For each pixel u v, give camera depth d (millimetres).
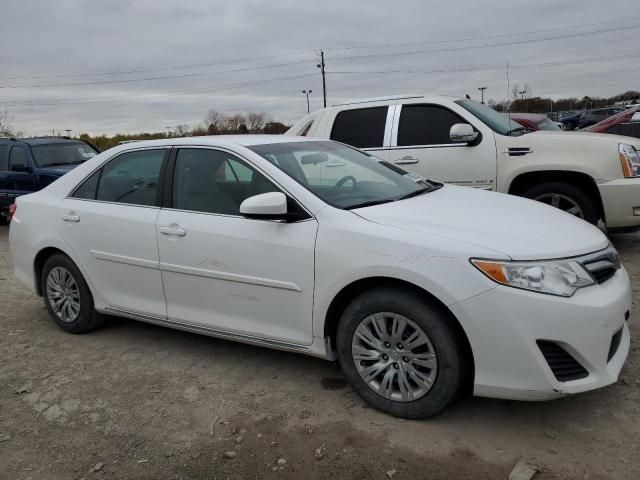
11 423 3447
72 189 4723
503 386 2906
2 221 12562
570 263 2957
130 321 5137
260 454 2998
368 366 3303
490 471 2756
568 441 2959
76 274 4633
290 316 3529
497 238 3033
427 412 3127
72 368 4184
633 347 3939
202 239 3811
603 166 6004
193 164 4066
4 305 5812
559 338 2828
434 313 3014
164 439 3188
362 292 3293
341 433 3143
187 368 4086
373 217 3346
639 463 2748
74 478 2889
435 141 6723
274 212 3398
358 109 7211
